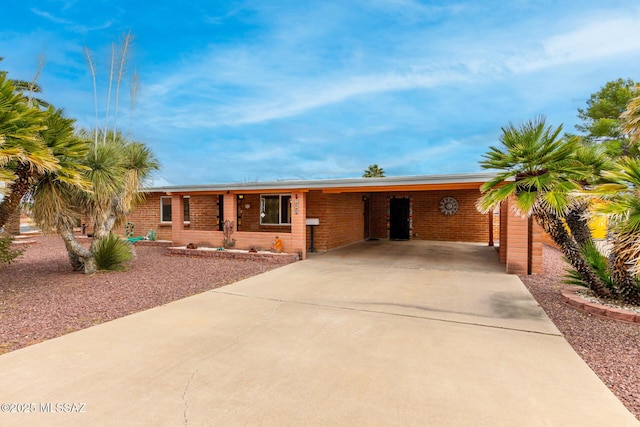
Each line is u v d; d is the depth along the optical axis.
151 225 14.93
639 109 5.50
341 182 9.34
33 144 5.24
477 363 3.44
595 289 5.34
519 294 6.13
